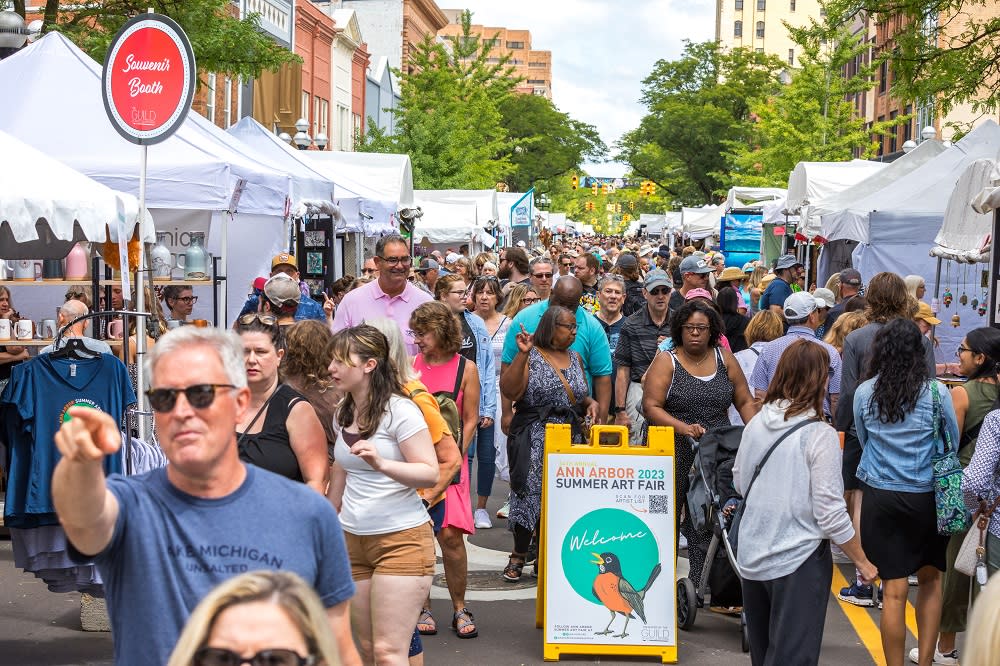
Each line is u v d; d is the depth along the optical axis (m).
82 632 7.74
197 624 2.34
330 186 16.53
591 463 7.57
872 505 6.71
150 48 8.27
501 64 59.34
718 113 90.88
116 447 2.96
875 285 9.18
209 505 3.28
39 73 12.38
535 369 8.64
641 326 10.44
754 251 35.00
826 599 5.92
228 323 16.28
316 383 6.43
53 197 8.11
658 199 102.81
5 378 10.52
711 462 7.88
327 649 2.39
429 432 5.96
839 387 9.58
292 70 41.59
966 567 6.38
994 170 11.07
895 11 20.09
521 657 7.38
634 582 7.45
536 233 66.81
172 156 12.06
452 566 7.73
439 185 48.44
